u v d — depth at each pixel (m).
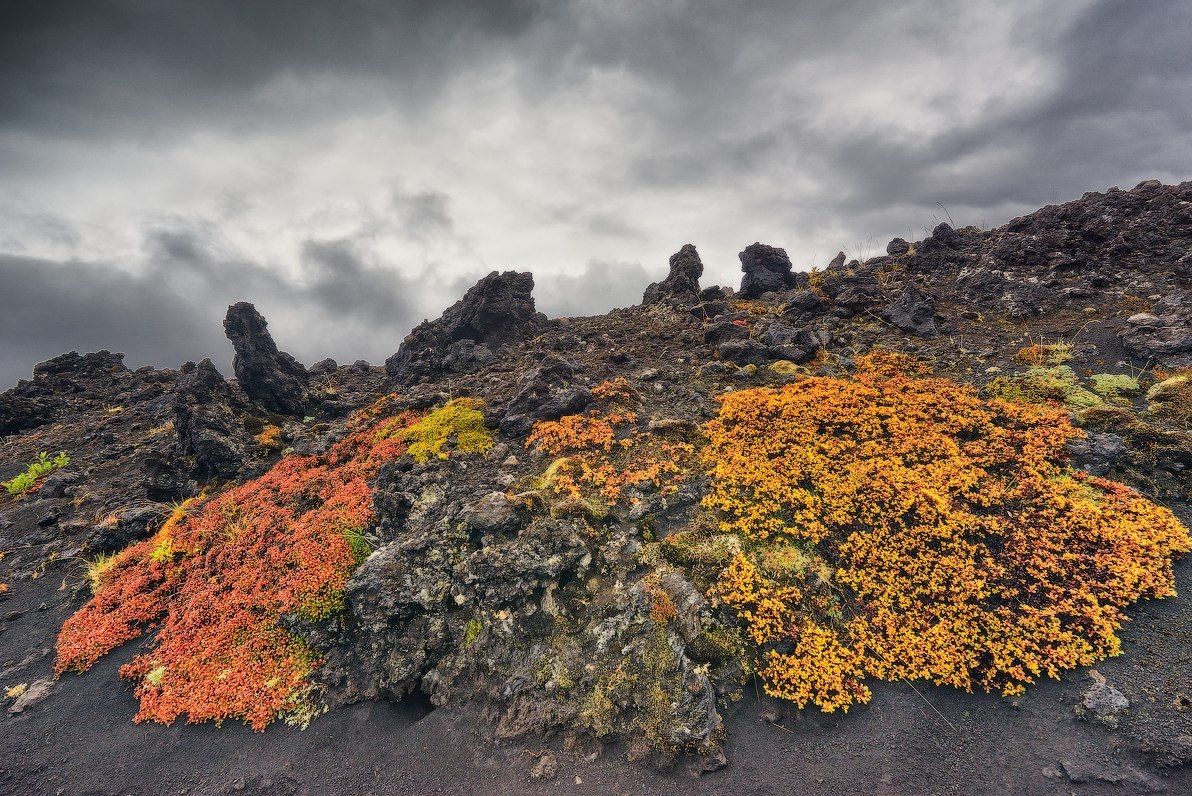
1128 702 9.41
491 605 12.88
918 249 32.34
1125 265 24.72
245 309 29.06
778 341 23.36
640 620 11.70
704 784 9.55
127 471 26.44
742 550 12.83
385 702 12.35
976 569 11.77
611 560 13.19
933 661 10.59
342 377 39.94
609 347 28.98
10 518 23.02
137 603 16.11
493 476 17.16
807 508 13.62
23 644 15.61
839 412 16.58
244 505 19.23
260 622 14.14
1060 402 16.48
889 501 13.34
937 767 9.23
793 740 10.00
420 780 10.41
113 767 11.38
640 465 16.11
